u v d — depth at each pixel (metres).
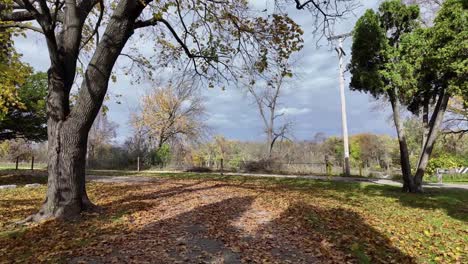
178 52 13.48
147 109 41.31
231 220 8.62
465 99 12.50
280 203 11.39
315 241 6.82
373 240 6.98
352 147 54.81
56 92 8.64
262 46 11.17
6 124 16.67
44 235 6.97
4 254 5.83
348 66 16.39
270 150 36.62
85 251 5.96
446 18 12.20
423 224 8.90
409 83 14.74
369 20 15.40
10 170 24.97
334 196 13.96
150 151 32.41
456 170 26.00
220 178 21.25
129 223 8.03
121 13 8.95
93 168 31.94
